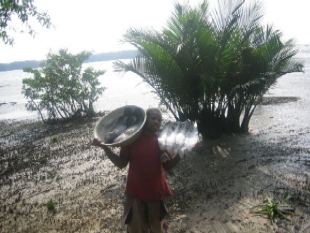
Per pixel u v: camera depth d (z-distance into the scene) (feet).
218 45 35.86
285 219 19.12
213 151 34.01
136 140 15.44
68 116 69.51
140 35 37.01
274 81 39.11
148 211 15.43
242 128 40.81
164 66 35.24
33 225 21.91
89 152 38.73
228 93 38.27
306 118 46.44
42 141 49.26
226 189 24.11
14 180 31.76
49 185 29.25
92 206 23.70
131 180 15.39
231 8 37.01
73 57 65.92
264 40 38.63
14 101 121.70
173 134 16.42
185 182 26.32
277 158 30.04
